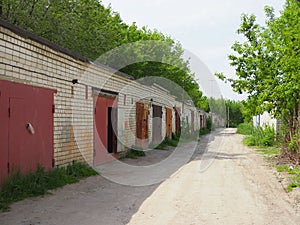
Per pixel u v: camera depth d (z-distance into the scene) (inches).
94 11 722.2
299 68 388.5
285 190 302.8
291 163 465.1
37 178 281.4
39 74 303.0
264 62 511.2
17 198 247.3
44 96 310.5
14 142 263.7
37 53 299.1
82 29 677.9
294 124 487.8
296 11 403.5
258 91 534.9
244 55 543.8
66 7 662.5
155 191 295.9
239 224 203.3
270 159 527.2
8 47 257.4
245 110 560.4
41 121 304.8
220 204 251.3
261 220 211.9
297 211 233.8
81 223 200.8
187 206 244.8
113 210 231.3
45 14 625.6
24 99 278.1
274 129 805.9
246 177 369.7
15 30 261.3
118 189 301.1
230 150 694.5
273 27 475.8
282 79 474.0
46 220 204.1
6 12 586.6
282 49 404.5
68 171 342.0
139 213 225.0
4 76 253.4
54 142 328.8
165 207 241.4
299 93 438.0
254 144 818.8
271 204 252.5
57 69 335.3
